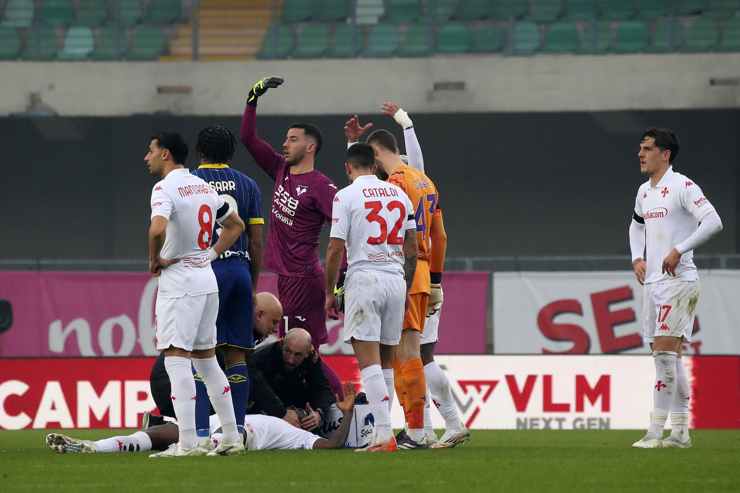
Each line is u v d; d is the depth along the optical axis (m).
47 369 39.19
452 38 69.44
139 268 59.56
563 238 70.12
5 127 69.94
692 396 40.19
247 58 68.81
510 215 70.31
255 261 24.88
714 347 50.78
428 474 18.77
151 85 64.94
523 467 20.08
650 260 26.20
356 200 23.23
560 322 51.66
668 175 26.12
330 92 64.75
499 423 39.34
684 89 63.81
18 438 33.22
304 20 70.75
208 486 17.11
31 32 69.00
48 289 52.19
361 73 64.75
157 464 20.59
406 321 24.94
